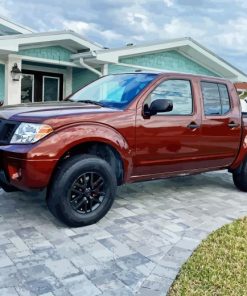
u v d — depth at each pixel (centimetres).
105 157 448
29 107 441
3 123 411
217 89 553
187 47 1372
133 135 446
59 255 351
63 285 299
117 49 1198
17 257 344
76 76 1352
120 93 484
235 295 289
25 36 1020
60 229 414
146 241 391
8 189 450
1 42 979
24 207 481
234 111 570
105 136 418
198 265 336
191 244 384
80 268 328
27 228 413
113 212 481
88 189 419
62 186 396
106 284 303
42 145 378
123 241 389
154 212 489
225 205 536
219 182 684
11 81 1073
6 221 432
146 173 478
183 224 446
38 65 1273
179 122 491
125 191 590
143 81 486
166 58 1370
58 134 388
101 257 351
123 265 336
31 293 286
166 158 486
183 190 613
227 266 337
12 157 383
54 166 386
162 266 334
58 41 1134
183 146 500
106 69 1227
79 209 418
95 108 441
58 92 1345
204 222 455
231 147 569
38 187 387
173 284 303
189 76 521
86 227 423
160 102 445
